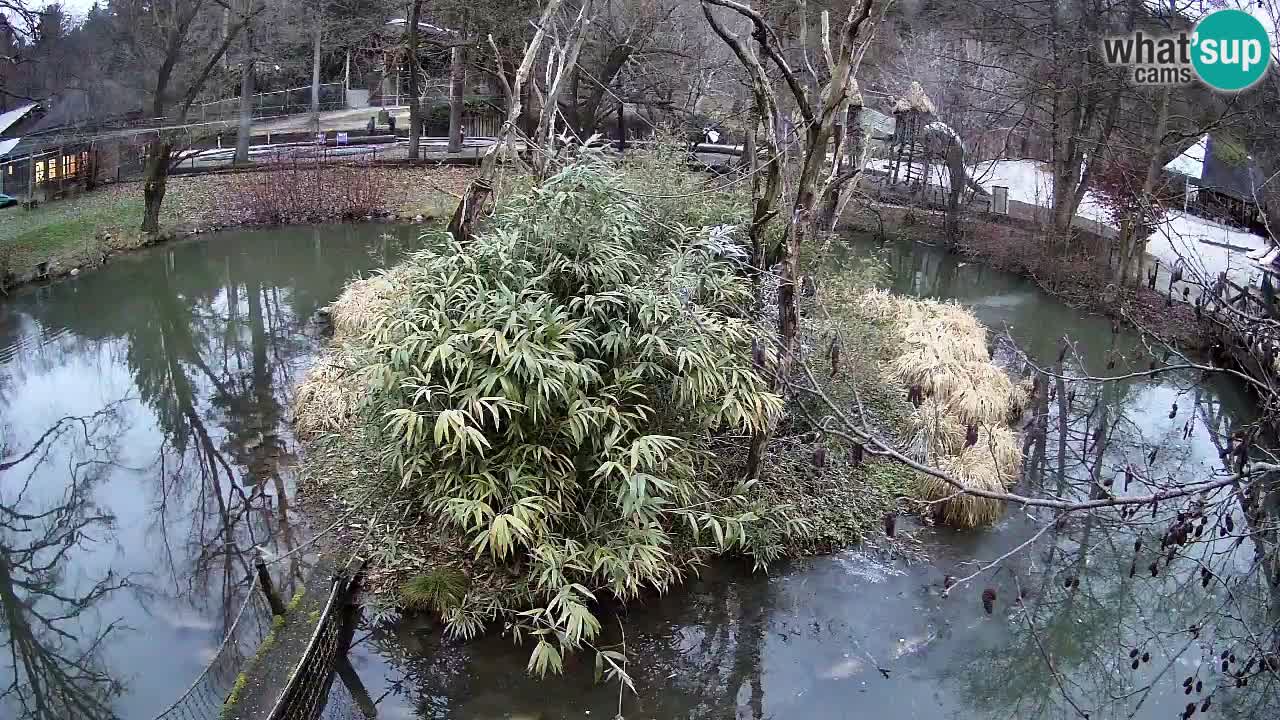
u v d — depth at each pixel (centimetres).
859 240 2027
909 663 665
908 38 2156
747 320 802
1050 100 1814
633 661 648
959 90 2070
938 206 2122
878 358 1044
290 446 1000
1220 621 689
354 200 2161
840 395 877
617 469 672
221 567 775
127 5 2334
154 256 1798
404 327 700
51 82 2438
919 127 2217
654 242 812
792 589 738
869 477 864
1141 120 1619
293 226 2077
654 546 658
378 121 3225
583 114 2216
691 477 731
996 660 671
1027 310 1534
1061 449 994
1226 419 1084
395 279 927
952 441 912
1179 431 1056
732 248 800
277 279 1681
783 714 610
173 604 738
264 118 3127
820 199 783
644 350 667
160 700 625
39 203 2027
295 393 1119
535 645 656
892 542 800
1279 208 1202
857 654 673
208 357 1303
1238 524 806
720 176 1140
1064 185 1712
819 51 1889
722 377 696
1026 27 1739
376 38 3075
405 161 2483
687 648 666
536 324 652
